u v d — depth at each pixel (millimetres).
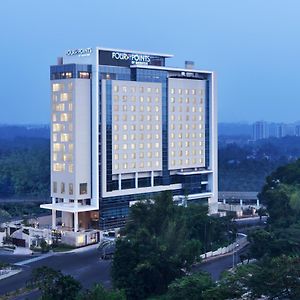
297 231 175750
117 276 147750
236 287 120438
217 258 190000
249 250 184000
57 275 129625
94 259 190875
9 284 162250
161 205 178750
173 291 129125
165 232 163250
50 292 125000
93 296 119875
